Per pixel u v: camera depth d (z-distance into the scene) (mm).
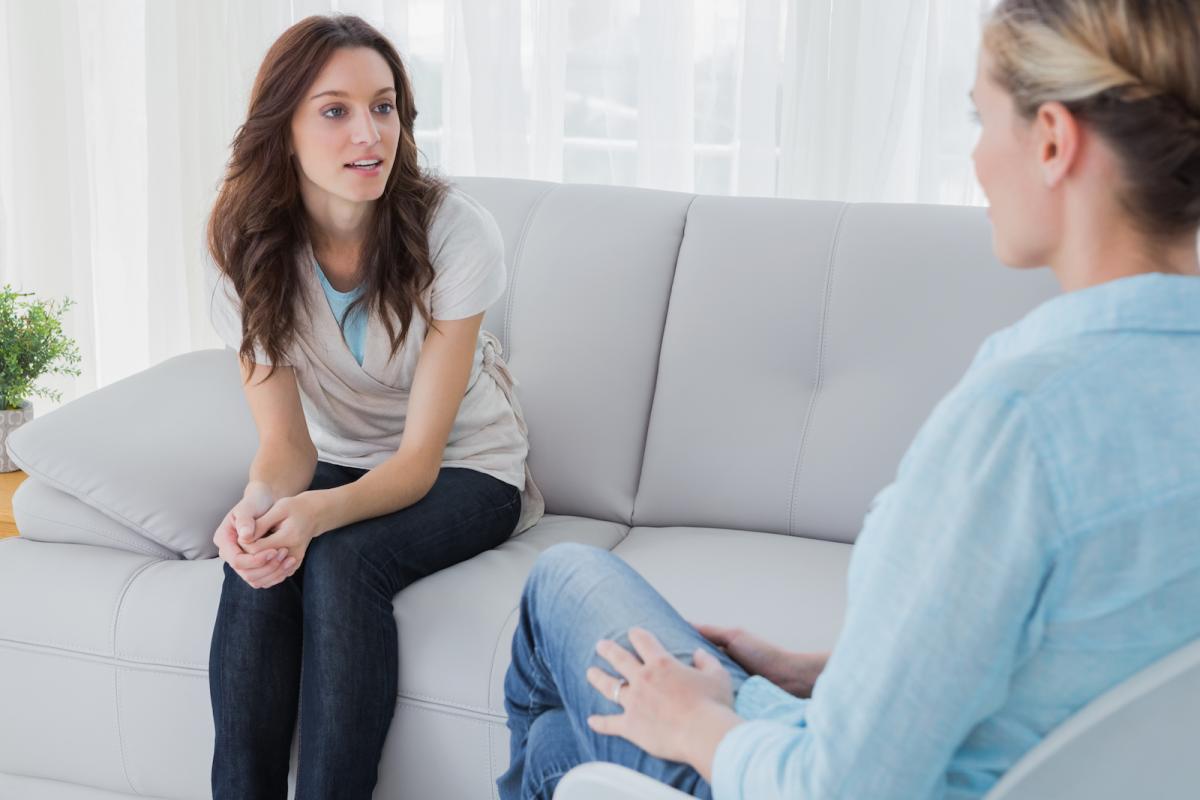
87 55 3113
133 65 3117
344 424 1930
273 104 1707
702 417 2004
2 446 2322
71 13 3020
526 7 2770
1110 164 758
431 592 1667
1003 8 798
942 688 739
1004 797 770
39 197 3084
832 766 774
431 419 1784
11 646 1777
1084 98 745
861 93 2562
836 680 779
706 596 1667
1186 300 749
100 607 1741
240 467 1921
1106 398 728
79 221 3127
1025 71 771
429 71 2895
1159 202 753
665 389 2041
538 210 2217
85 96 3119
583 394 2068
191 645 1699
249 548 1561
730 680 1060
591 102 2793
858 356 1950
